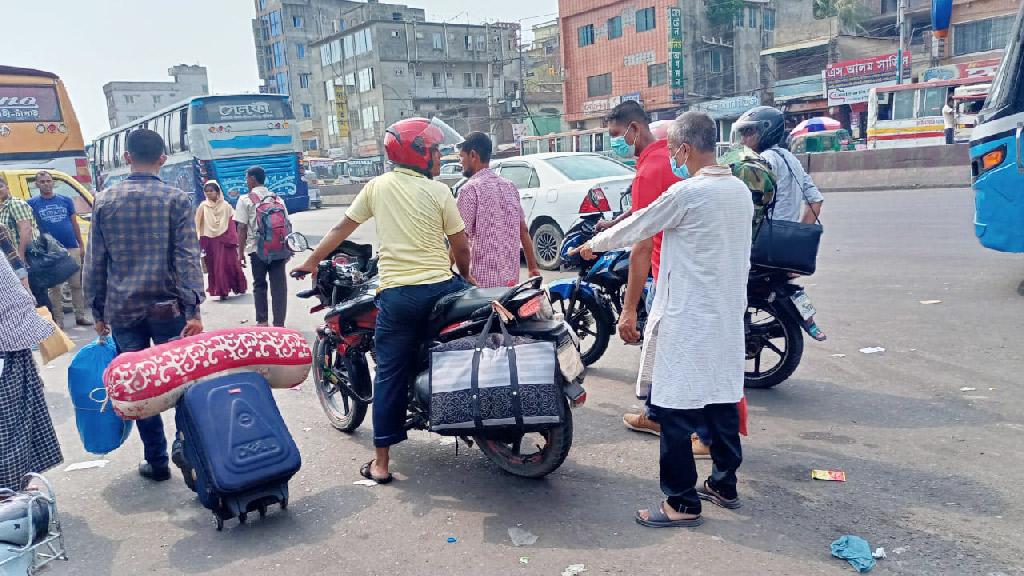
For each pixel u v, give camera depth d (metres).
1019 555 2.92
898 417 4.43
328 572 3.09
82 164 15.25
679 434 3.19
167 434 4.96
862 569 2.85
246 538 3.43
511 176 11.09
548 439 3.68
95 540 3.48
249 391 3.54
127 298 3.86
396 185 3.78
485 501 3.68
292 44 81.81
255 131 18.81
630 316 3.71
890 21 40.94
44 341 3.90
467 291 3.78
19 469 3.47
